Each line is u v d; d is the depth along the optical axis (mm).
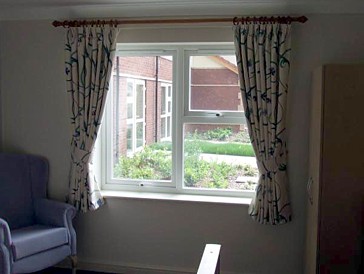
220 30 3279
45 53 3559
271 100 3105
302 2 3012
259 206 3170
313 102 2967
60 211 3293
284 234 3277
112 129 3676
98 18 3430
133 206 3504
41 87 3594
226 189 3520
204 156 3549
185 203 3404
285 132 3180
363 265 2604
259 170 3174
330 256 2662
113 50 3340
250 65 3131
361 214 2598
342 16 3105
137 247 3523
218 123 3479
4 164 3436
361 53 3104
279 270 3305
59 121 3588
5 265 2781
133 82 3617
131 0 3125
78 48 3373
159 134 3613
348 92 2580
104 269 3578
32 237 2982
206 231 3398
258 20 3119
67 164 3602
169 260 3479
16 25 3588
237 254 3361
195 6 3174
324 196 2643
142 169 3670
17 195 3422
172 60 3512
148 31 3383
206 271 1628
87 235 3600
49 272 3547
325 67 2596
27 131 3654
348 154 2600
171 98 3551
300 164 3219
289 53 3100
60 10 3395
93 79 3361
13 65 3625
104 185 3701
